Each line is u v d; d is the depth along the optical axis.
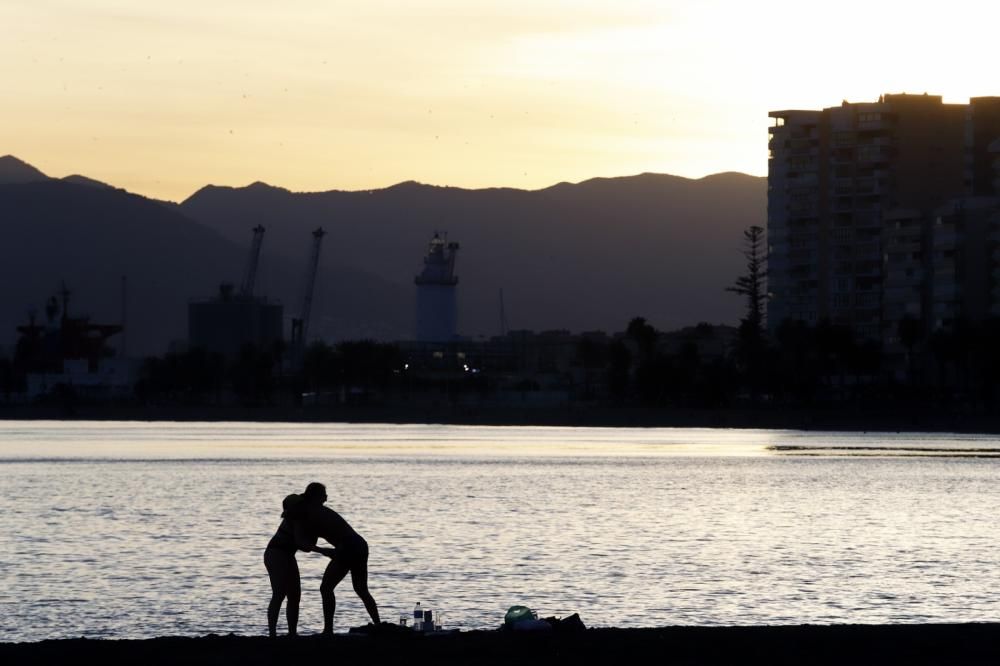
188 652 89.62
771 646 92.56
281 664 86.31
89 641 93.88
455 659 87.75
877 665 87.94
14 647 91.44
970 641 94.75
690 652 90.56
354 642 92.81
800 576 188.38
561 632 97.31
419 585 178.38
